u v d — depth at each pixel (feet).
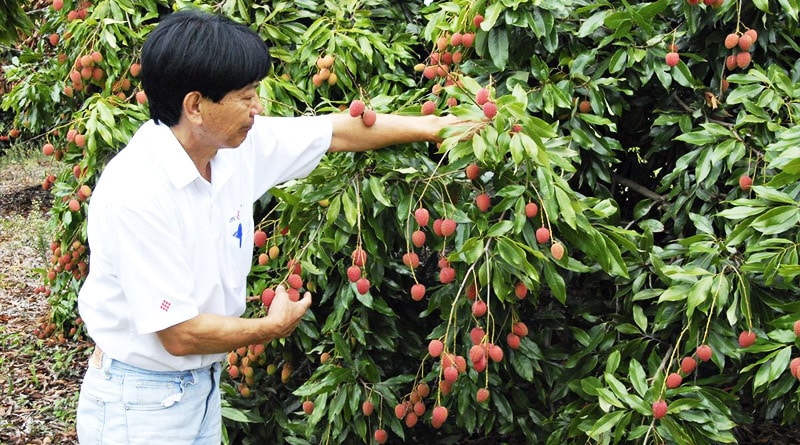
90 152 9.62
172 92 5.02
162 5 11.28
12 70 13.21
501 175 6.90
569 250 8.02
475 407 8.73
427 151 7.86
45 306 18.11
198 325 5.26
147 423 5.50
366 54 9.77
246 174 5.96
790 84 7.99
